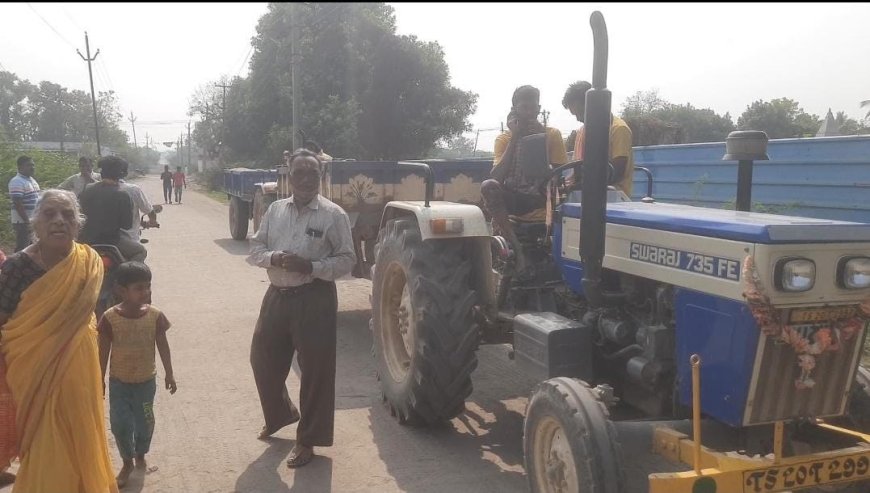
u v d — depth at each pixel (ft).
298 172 13.97
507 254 14.79
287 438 15.72
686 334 10.66
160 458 14.61
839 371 10.12
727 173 29.04
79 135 258.98
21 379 10.63
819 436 10.94
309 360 14.05
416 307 15.02
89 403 10.98
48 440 10.64
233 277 35.94
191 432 15.99
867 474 9.96
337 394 18.63
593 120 11.28
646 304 11.93
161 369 20.58
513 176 16.12
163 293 31.73
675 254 10.84
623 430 11.10
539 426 11.11
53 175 65.36
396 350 17.20
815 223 9.70
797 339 9.35
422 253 15.55
